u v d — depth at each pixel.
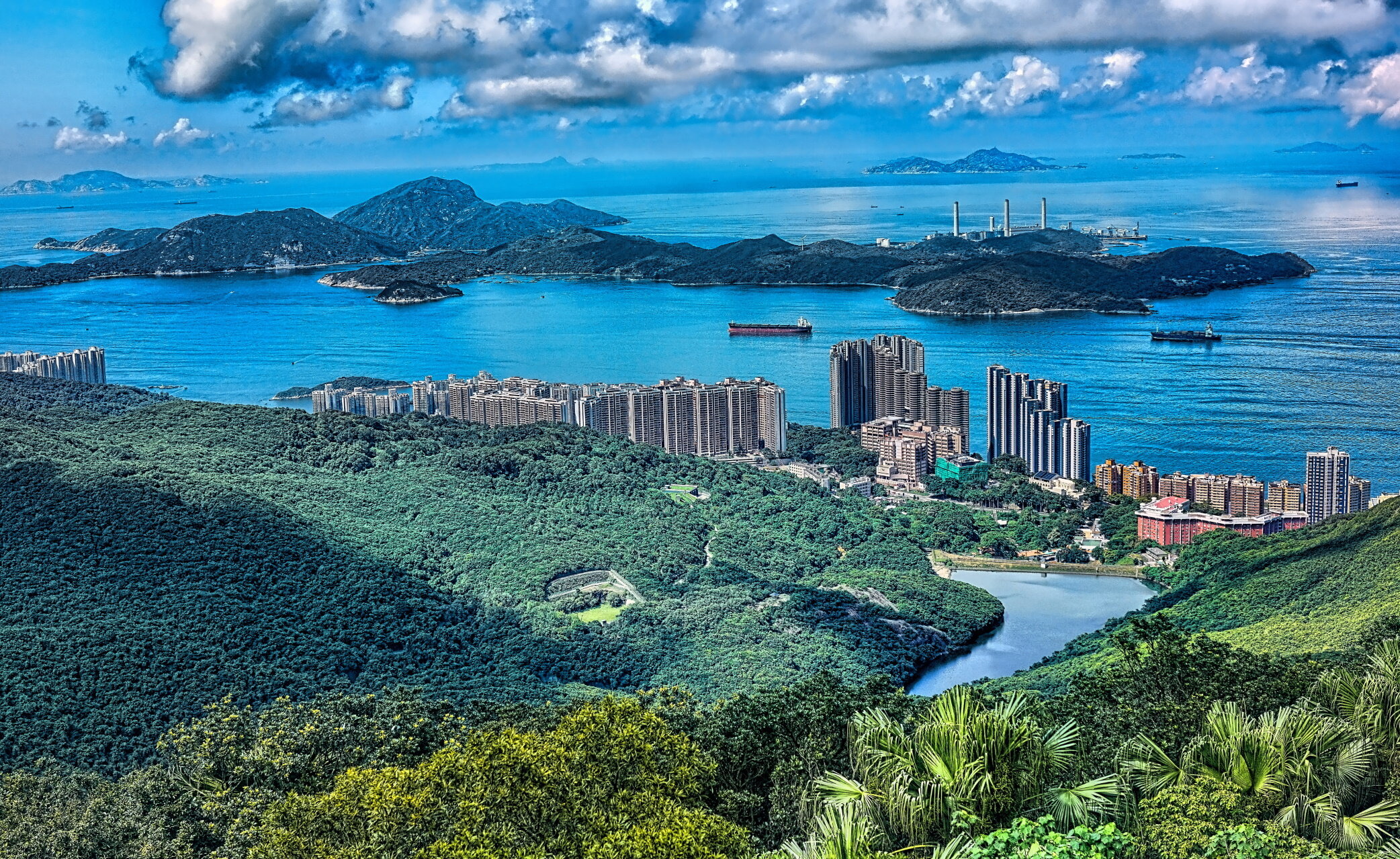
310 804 64.00
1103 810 54.62
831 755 74.12
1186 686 86.69
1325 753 58.41
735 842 57.78
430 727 96.56
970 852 49.75
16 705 123.62
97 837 82.62
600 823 60.03
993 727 56.72
